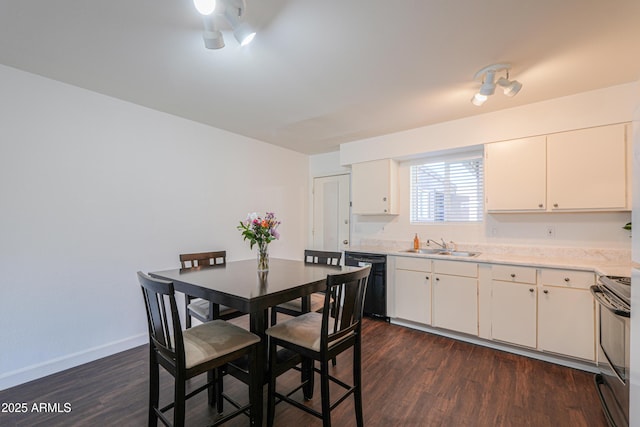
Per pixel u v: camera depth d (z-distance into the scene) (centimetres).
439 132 333
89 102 253
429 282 312
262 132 371
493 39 180
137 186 283
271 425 165
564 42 182
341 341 163
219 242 356
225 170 364
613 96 244
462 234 349
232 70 219
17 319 217
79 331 246
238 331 167
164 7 153
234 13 149
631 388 119
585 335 232
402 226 398
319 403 195
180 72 222
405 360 255
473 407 191
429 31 173
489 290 277
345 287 162
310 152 480
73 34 176
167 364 145
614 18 159
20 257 219
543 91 252
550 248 293
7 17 160
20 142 219
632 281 120
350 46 188
